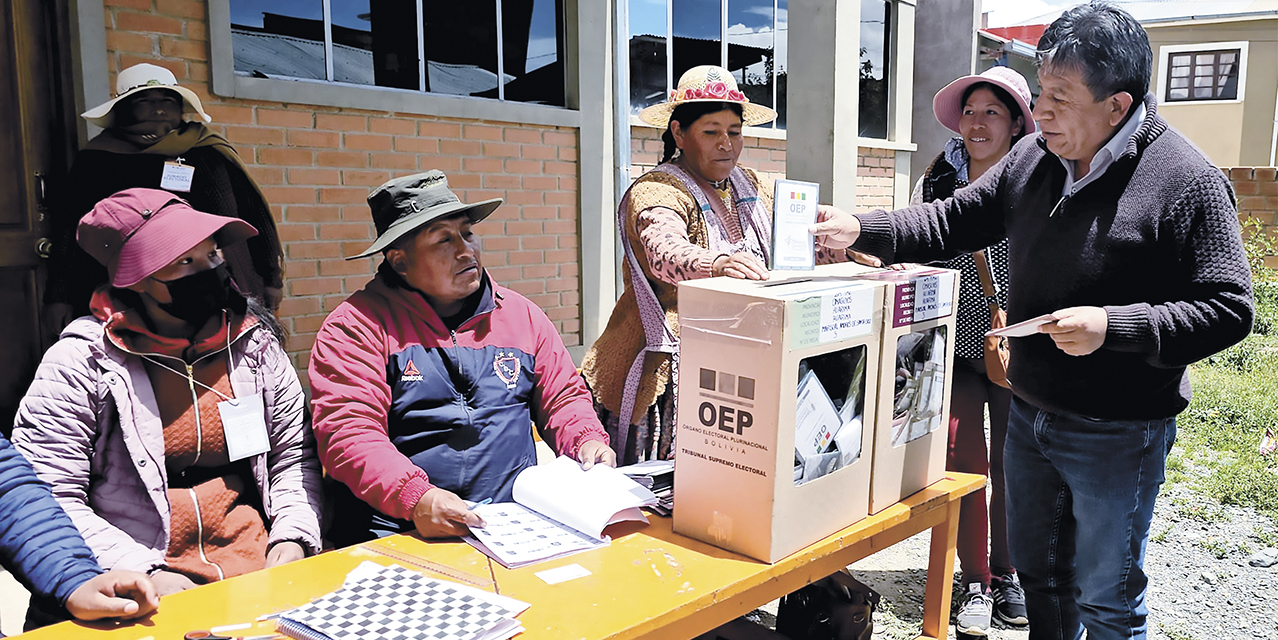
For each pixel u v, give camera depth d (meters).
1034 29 17.31
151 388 2.07
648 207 2.52
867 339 1.82
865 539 1.96
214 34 4.01
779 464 1.65
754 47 6.89
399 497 1.92
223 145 3.41
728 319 1.68
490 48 5.22
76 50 3.66
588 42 5.57
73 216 3.01
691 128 2.64
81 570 1.53
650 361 2.59
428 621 1.44
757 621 2.93
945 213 2.30
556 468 2.09
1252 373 6.88
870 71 8.27
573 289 5.81
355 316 2.17
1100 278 1.89
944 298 2.06
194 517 2.09
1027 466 2.20
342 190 4.59
